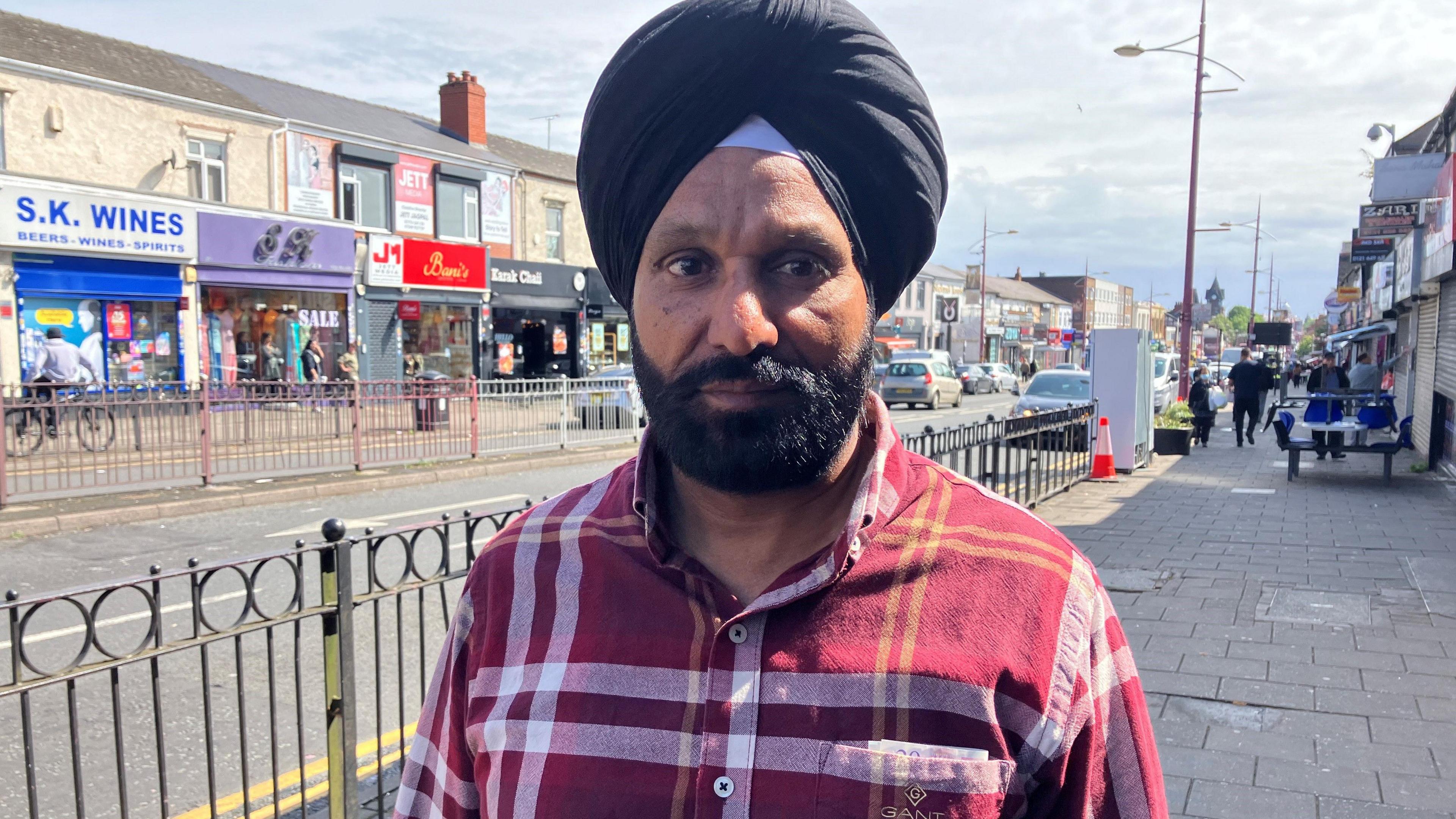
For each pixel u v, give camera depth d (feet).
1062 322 253.24
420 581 10.78
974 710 2.92
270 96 71.67
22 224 50.52
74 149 54.80
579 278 89.45
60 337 46.75
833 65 3.14
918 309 176.04
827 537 3.41
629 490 3.60
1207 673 15.38
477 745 3.48
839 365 3.14
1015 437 29.09
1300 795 11.43
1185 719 13.62
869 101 3.17
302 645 16.63
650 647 3.22
